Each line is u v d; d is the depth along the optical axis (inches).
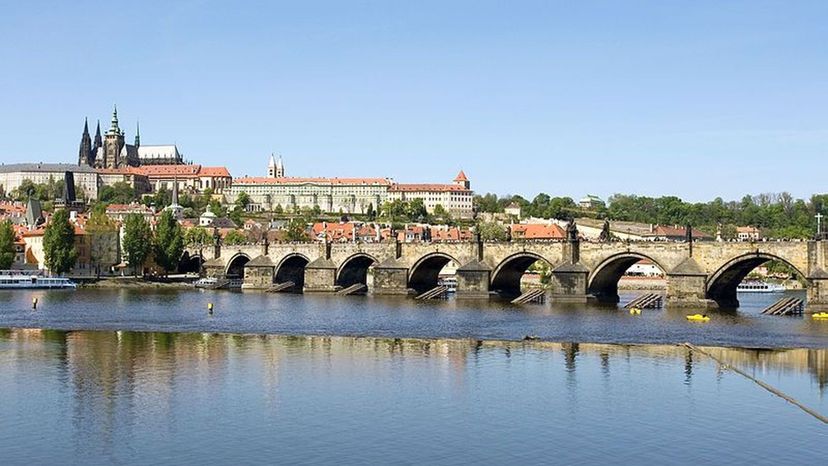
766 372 4926.2
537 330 6865.2
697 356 5487.2
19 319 7662.4
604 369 4992.6
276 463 3149.6
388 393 4296.3
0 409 3922.2
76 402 4062.5
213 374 4781.0
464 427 3644.2
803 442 3449.8
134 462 3169.3
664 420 3784.5
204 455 3248.0
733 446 3395.7
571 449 3344.0
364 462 3161.9
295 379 4648.1
